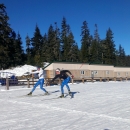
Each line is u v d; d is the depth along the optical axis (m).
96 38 82.00
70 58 67.06
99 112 7.81
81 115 7.32
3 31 44.03
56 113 7.73
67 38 70.75
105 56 70.25
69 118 6.86
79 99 11.56
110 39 71.06
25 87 22.73
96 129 5.50
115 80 38.31
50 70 31.77
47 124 6.10
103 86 22.52
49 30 74.62
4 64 44.06
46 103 10.20
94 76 38.06
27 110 8.42
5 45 44.72
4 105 9.77
